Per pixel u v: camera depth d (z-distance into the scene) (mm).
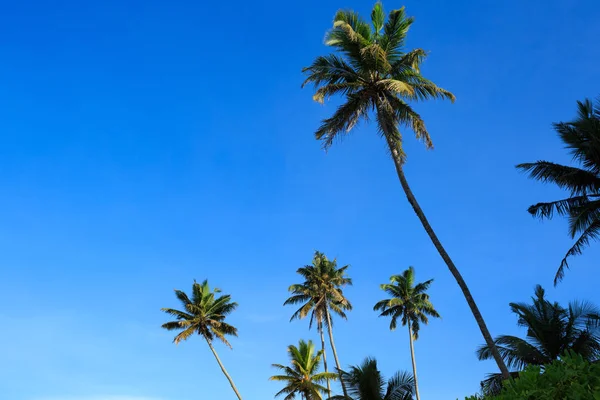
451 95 23578
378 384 25719
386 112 23453
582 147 22109
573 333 22156
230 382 51281
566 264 22234
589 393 3875
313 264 52188
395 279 51250
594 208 21812
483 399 5090
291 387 46031
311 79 24062
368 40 24094
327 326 50812
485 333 19359
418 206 22109
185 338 50406
